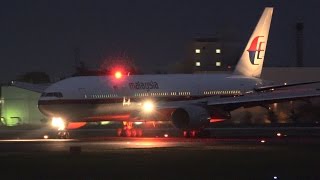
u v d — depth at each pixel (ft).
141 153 501.56
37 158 472.03
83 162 438.81
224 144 602.44
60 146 600.80
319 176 357.20
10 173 382.83
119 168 400.67
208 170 387.55
